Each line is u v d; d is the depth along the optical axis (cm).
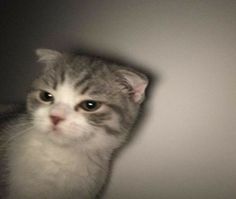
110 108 16
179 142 19
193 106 18
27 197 16
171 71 18
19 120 18
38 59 19
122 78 17
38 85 17
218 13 17
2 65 20
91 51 19
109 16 18
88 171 17
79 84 16
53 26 19
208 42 18
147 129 19
